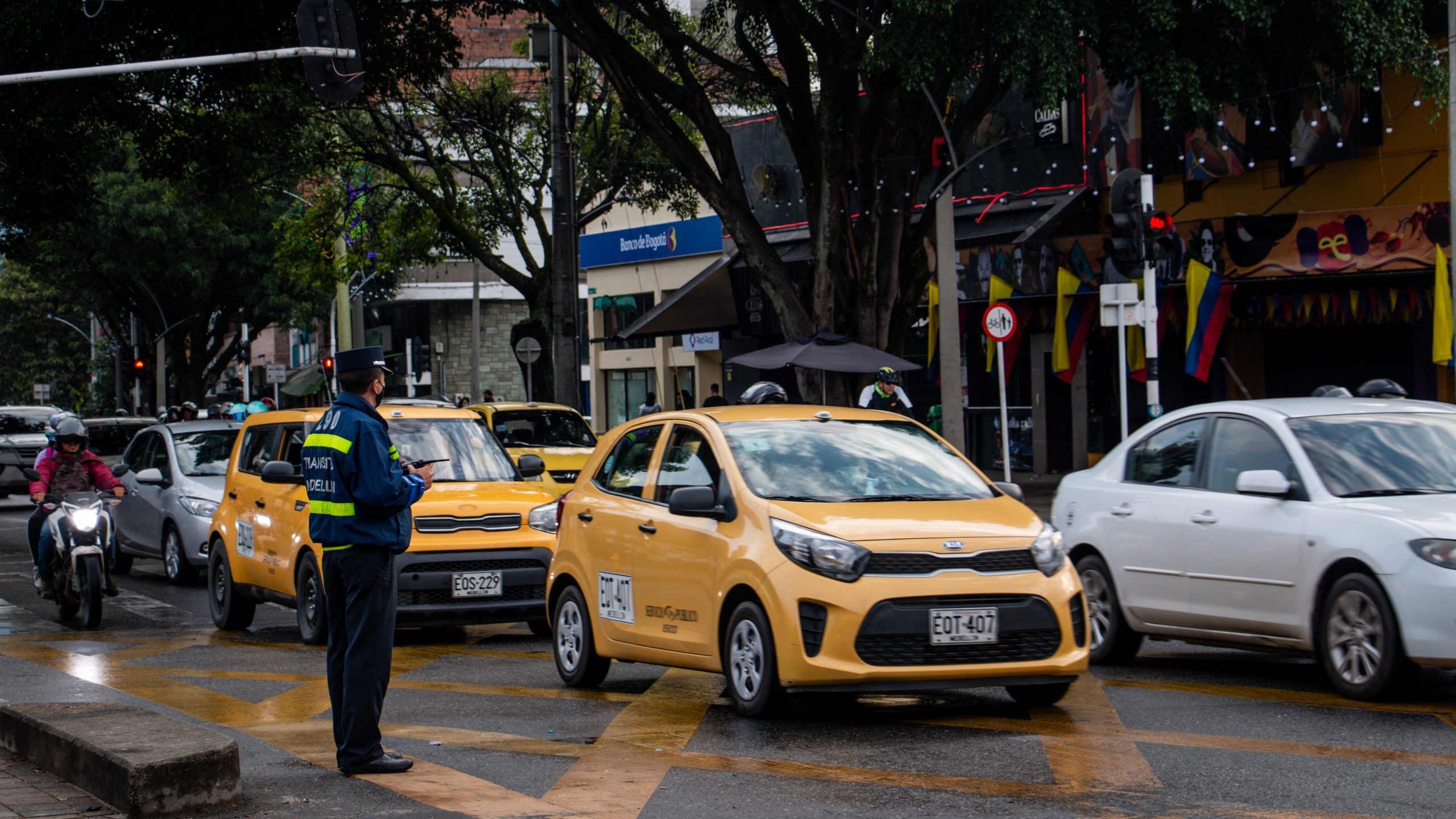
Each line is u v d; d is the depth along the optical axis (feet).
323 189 116.06
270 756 22.67
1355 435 28.50
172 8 68.23
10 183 78.07
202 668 33.99
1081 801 19.19
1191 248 75.36
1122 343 56.44
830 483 26.68
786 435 27.89
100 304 190.29
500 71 114.32
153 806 18.31
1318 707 25.93
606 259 141.38
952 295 69.31
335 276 115.44
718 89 102.27
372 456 20.54
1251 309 79.97
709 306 112.57
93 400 246.27
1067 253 81.76
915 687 24.04
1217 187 80.94
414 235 113.50
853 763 21.85
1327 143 74.08
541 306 106.63
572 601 30.94
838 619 23.88
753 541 25.38
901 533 24.61
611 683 31.19
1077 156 87.56
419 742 24.06
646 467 29.63
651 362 139.03
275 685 31.04
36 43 68.23
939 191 69.15
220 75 74.18
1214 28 65.26
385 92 81.20
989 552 24.72
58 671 33.42
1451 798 19.11
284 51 51.60
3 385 269.85
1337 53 66.08
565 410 69.10
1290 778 20.38
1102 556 32.12
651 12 70.79
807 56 71.67
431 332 200.85
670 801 19.52
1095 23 59.16
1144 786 20.02
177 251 156.15
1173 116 63.98
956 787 20.13
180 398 181.57
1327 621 26.84
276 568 39.70
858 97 68.74
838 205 68.23
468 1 76.02
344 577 20.89
